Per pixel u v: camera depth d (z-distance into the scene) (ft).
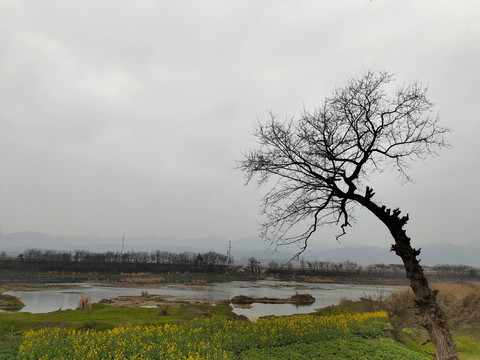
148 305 172.65
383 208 40.83
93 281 345.31
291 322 73.31
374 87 46.47
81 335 59.57
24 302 178.91
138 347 53.21
